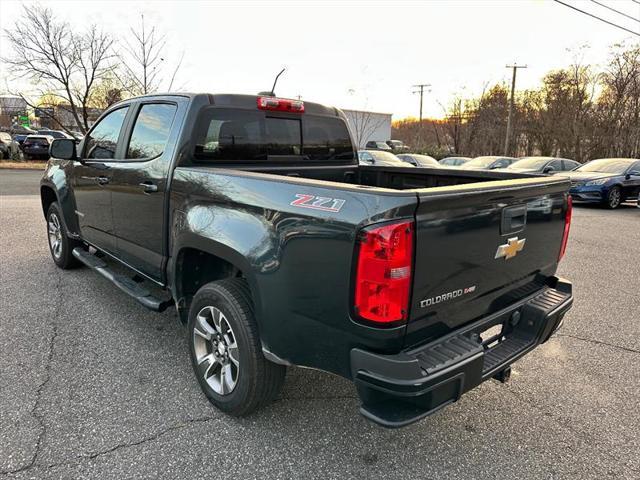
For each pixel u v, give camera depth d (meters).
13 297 4.52
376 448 2.53
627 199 13.48
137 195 3.46
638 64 28.23
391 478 2.31
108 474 2.26
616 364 3.54
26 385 3.00
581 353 3.72
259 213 2.37
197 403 2.88
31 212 9.23
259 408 2.73
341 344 2.10
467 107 42.41
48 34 20.34
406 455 2.48
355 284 1.96
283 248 2.22
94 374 3.16
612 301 4.93
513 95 36.72
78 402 2.84
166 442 2.51
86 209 4.41
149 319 4.09
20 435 2.52
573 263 6.53
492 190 2.21
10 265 5.55
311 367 2.27
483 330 2.41
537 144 35.66
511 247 2.46
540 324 2.64
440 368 1.99
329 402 2.94
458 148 43.41
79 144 4.63
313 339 2.20
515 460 2.46
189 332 2.94
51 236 5.52
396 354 2.01
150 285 4.60
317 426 2.70
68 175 4.71
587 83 31.59
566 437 2.66
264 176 2.45
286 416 2.78
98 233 4.27
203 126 3.16
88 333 3.79
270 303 2.30
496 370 2.34
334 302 2.06
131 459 2.37
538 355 3.68
